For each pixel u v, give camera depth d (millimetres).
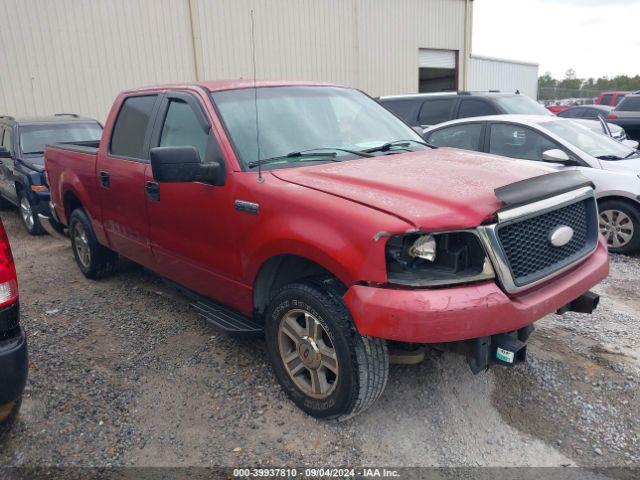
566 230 3016
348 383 2898
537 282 2857
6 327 2691
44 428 3205
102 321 4730
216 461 2906
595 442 3002
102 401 3477
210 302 4176
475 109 10180
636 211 6305
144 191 4359
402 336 2559
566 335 4230
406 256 2658
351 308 2709
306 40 17234
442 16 21781
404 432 3107
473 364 2816
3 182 9539
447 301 2557
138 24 13766
